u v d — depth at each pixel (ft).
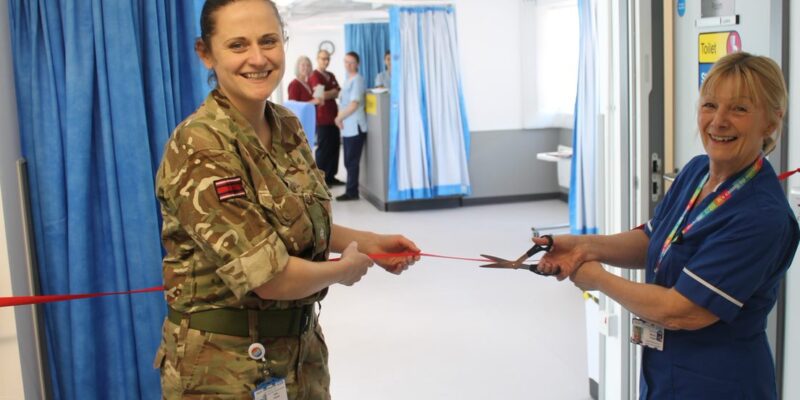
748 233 5.45
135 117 7.81
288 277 5.23
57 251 7.82
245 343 5.54
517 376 12.93
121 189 7.84
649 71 9.46
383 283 18.71
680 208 6.18
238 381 5.52
